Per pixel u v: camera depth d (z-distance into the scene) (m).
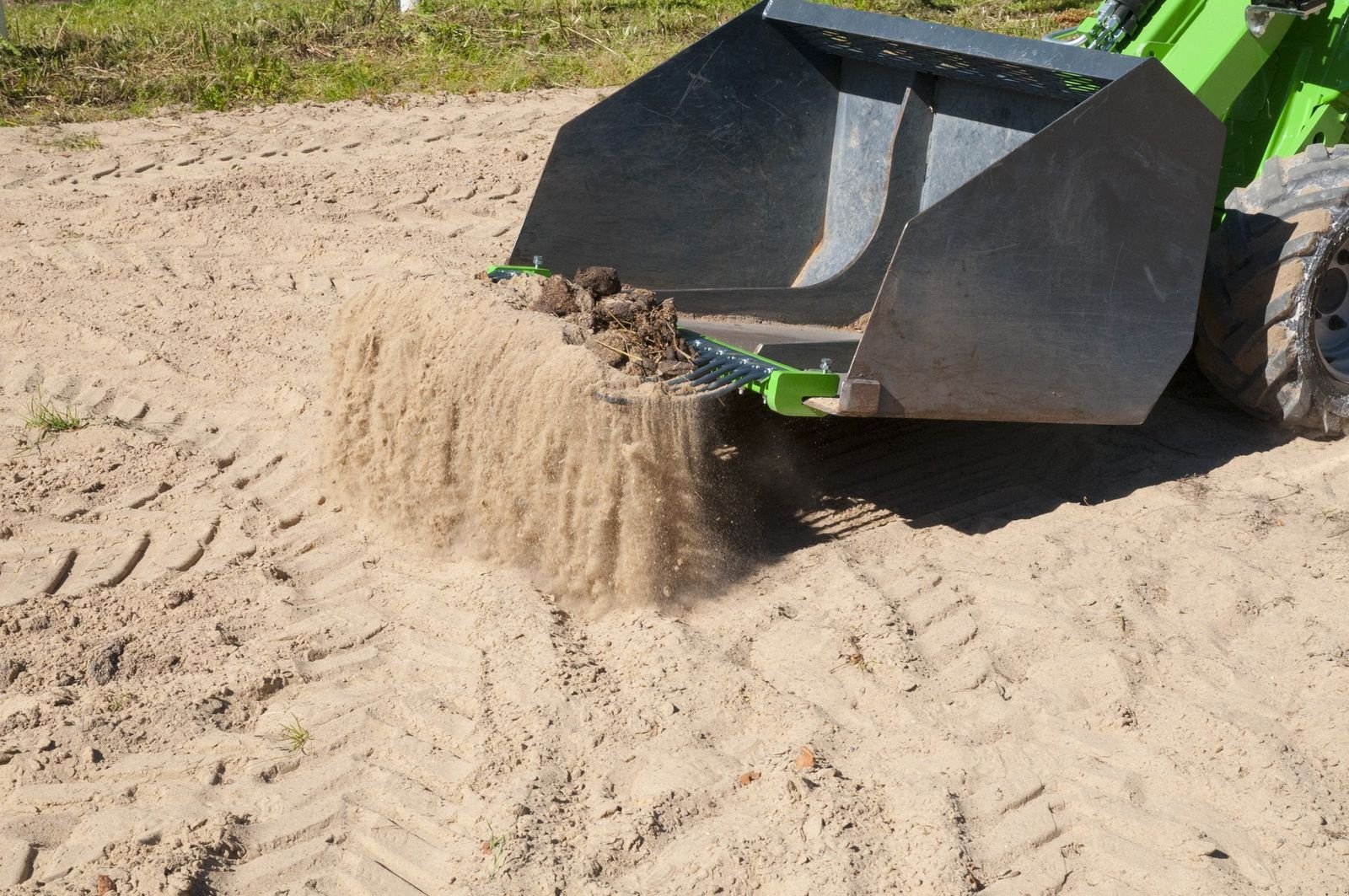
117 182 7.54
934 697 3.23
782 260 5.14
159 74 9.47
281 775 2.98
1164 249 3.93
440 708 3.18
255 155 8.04
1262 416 4.69
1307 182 4.34
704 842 2.72
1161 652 3.40
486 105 9.10
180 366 5.27
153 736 3.09
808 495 4.33
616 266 4.78
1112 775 2.93
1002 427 4.86
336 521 4.16
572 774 2.94
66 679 3.31
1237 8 4.39
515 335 3.75
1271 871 2.65
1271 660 3.38
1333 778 2.92
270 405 4.95
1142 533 4.03
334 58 10.06
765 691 3.22
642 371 3.70
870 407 3.69
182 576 3.79
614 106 4.59
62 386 5.07
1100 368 4.01
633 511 3.58
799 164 5.10
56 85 9.16
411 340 3.96
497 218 7.05
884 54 4.81
